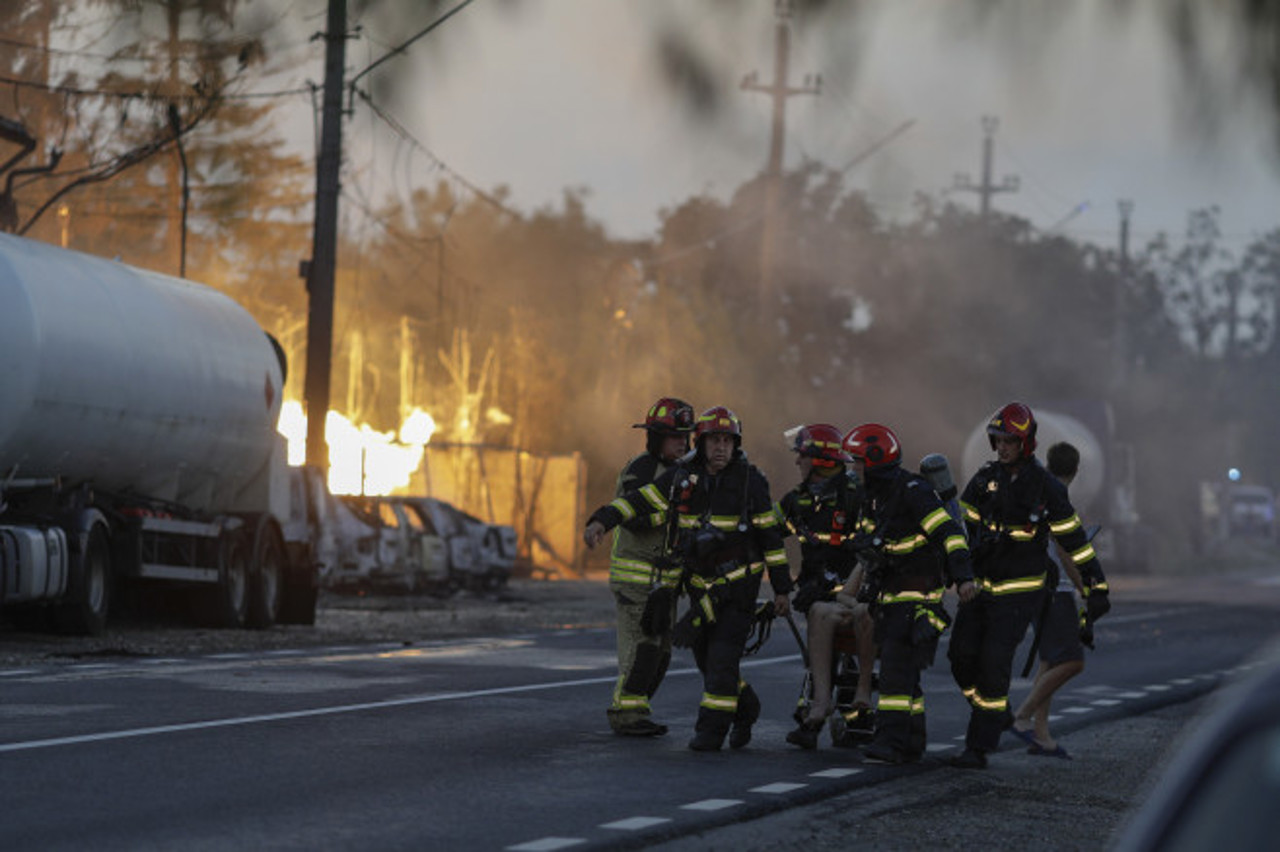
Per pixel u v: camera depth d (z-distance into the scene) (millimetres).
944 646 39938
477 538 60094
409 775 16812
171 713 21406
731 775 17469
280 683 25906
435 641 37281
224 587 39344
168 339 36500
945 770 18719
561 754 18750
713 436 19266
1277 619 56156
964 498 19094
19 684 24969
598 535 19547
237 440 40094
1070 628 20344
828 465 20016
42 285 31812
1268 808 2449
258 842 12938
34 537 31516
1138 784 17969
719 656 19406
